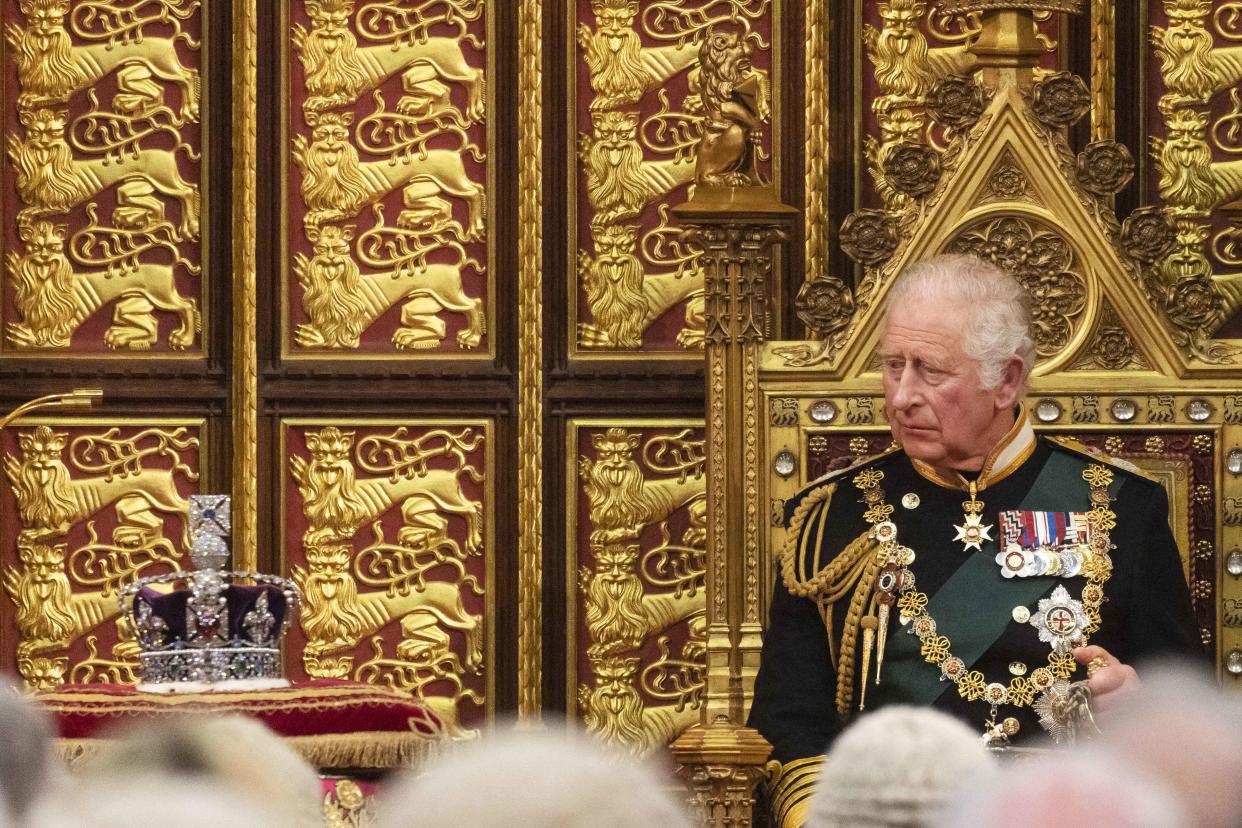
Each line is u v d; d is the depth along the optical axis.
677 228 17.44
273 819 5.97
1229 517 16.08
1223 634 16.06
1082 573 14.22
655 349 17.44
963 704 14.07
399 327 17.42
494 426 17.38
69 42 17.28
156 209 17.33
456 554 17.41
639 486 17.38
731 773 14.33
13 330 17.27
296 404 17.33
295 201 17.38
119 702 13.15
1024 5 15.99
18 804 6.16
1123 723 5.76
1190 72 17.41
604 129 17.41
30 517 17.25
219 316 17.34
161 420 17.31
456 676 17.39
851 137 17.41
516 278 17.38
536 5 17.23
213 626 13.95
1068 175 16.03
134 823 5.17
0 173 17.25
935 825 5.90
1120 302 16.08
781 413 16.25
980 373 14.22
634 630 17.36
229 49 17.28
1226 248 17.44
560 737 5.77
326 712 13.28
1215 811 5.59
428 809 5.11
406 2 17.39
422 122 17.41
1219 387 16.09
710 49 16.00
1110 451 16.12
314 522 17.36
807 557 14.84
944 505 14.59
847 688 14.49
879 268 16.19
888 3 17.39
